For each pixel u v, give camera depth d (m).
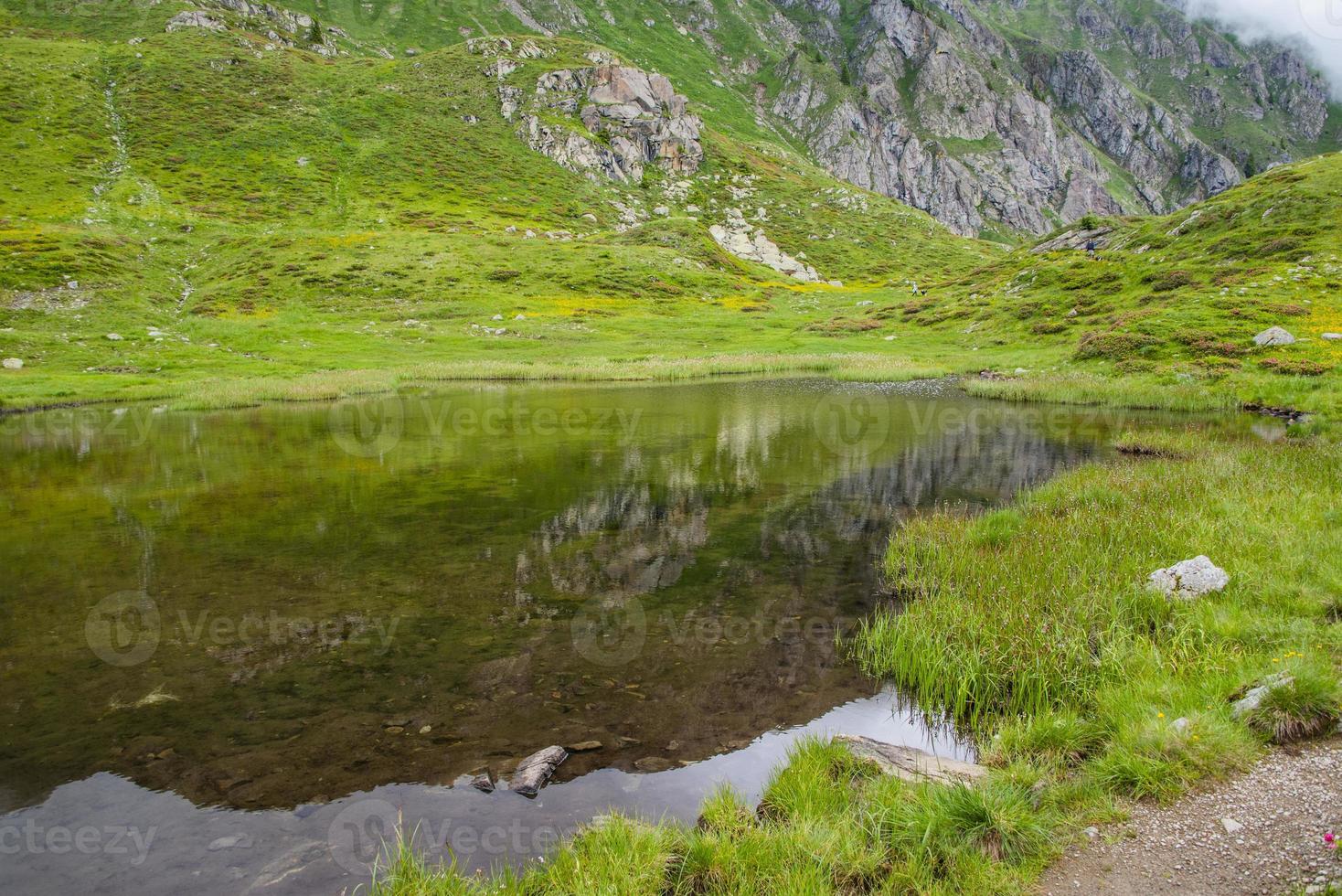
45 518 16.70
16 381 43.00
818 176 189.25
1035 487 19.61
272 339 61.44
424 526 16.14
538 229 115.38
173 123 120.56
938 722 8.04
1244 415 30.08
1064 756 6.75
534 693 8.63
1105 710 7.31
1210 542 11.94
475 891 5.19
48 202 89.38
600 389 46.03
